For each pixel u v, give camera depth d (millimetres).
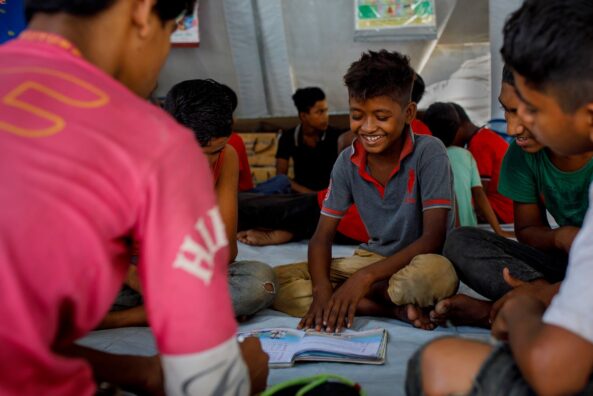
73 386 799
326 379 1086
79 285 763
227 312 877
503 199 3676
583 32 883
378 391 1454
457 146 3643
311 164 4461
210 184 875
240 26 4750
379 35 4695
